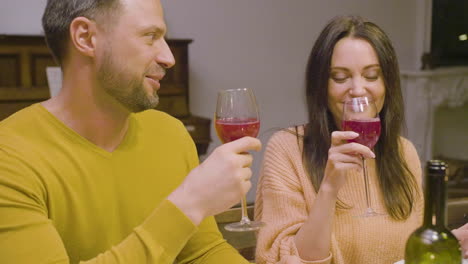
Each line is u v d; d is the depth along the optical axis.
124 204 1.16
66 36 1.05
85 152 1.11
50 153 1.08
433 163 0.93
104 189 1.13
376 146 1.61
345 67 1.51
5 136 1.05
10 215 0.95
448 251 0.94
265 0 4.57
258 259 1.47
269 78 4.70
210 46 4.41
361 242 1.52
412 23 5.37
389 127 1.59
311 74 1.58
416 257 0.96
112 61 1.03
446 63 5.58
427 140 5.40
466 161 5.49
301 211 1.54
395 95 1.58
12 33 3.80
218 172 0.96
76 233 1.10
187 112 3.87
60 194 1.07
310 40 4.83
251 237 2.02
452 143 5.80
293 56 4.77
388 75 1.55
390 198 1.56
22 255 0.94
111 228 1.14
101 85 1.06
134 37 1.02
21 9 3.81
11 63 3.38
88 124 1.11
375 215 1.47
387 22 5.23
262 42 4.62
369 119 1.32
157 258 0.92
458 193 2.69
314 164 1.56
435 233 0.95
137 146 1.21
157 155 1.24
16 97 3.37
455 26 5.56
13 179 1.00
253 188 4.71
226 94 1.22
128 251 0.92
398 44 5.34
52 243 0.96
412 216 1.60
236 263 1.26
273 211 1.54
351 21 1.54
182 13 4.27
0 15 3.75
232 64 4.52
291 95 4.82
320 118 1.58
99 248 1.13
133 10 1.02
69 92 1.10
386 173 1.58
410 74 5.25
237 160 0.97
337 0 4.92
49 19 1.06
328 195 1.34
